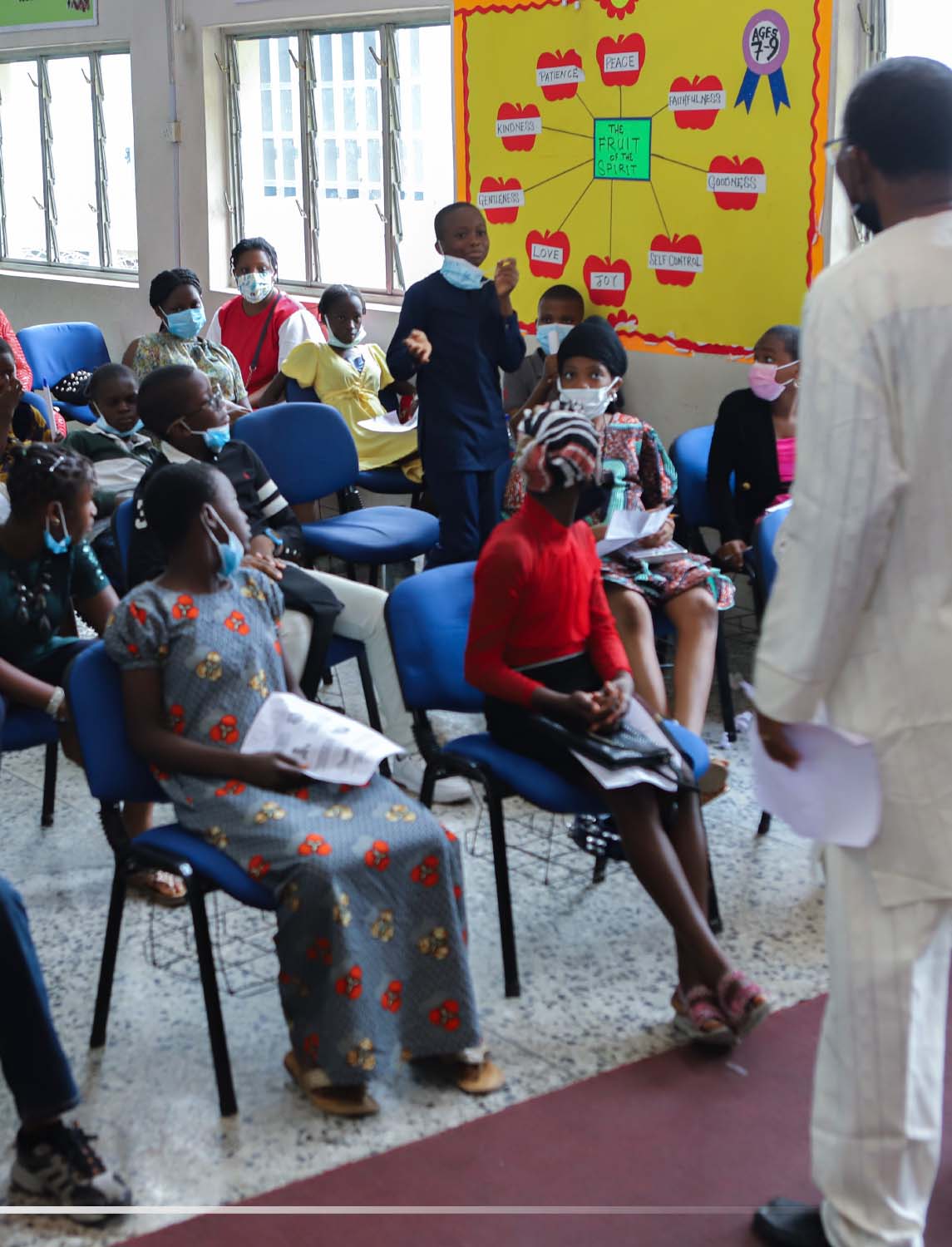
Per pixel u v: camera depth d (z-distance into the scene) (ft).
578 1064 8.43
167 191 24.50
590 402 12.59
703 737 13.41
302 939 7.76
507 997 9.12
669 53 15.65
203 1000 8.93
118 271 26.96
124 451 13.85
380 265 21.52
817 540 5.67
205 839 8.12
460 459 15.57
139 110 24.57
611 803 8.61
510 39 17.43
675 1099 8.07
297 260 22.94
